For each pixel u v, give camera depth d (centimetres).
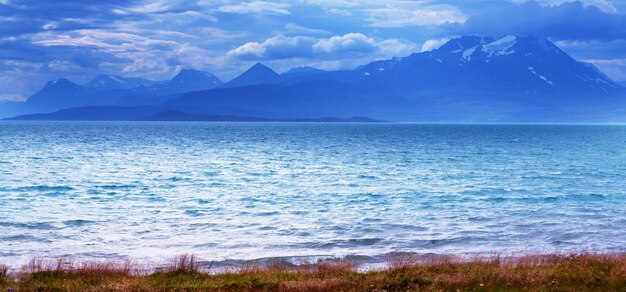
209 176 7694
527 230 3872
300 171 8425
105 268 2386
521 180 7312
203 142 17250
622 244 3441
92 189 6219
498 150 13950
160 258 3017
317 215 4553
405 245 3378
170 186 6569
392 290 1948
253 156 11412
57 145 14662
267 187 6500
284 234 3741
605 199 5519
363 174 8000
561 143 18038
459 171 8506
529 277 2044
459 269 2298
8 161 9600
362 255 3069
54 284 2055
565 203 5238
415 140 19675
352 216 4497
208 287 2012
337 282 2005
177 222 4209
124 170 8412
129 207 4975
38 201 5262
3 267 2472
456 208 4922
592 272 2133
